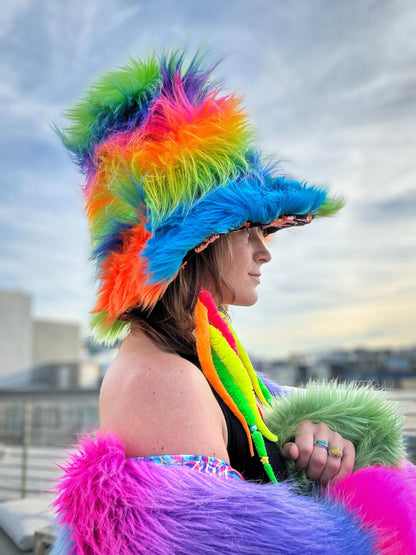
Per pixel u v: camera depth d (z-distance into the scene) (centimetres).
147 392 76
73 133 102
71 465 74
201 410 76
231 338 98
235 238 98
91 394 590
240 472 89
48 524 258
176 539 65
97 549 67
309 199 99
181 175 86
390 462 100
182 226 85
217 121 92
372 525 77
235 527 67
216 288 98
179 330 92
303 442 96
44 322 2534
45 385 1981
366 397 106
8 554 262
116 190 89
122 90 95
